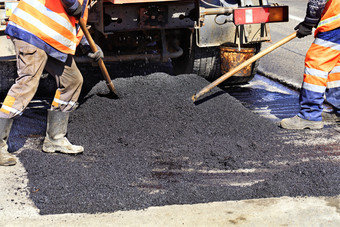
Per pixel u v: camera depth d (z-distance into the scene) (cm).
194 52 511
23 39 331
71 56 357
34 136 412
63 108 370
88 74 559
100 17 437
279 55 741
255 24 487
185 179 335
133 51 492
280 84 591
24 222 277
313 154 378
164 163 361
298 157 373
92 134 412
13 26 332
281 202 300
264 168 355
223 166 358
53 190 311
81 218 281
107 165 353
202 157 372
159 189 319
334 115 459
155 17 448
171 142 396
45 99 510
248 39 488
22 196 306
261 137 412
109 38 489
